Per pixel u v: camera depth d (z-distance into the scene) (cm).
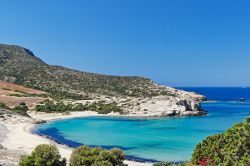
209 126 8406
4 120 8088
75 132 7188
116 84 19175
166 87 19900
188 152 5128
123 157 3319
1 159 3425
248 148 1736
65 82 18088
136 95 17362
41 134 6712
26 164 2972
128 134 6988
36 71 19262
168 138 6475
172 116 10888
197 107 11794
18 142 5466
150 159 4619
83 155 3206
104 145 5709
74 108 11350
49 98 13212
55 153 3062
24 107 10569
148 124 8831
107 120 9644
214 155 1862
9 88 14100
